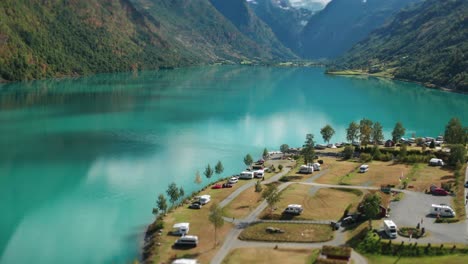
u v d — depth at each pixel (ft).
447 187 419.33
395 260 288.30
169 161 586.86
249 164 552.82
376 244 304.50
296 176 491.31
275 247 310.65
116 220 391.65
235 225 353.92
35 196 452.35
